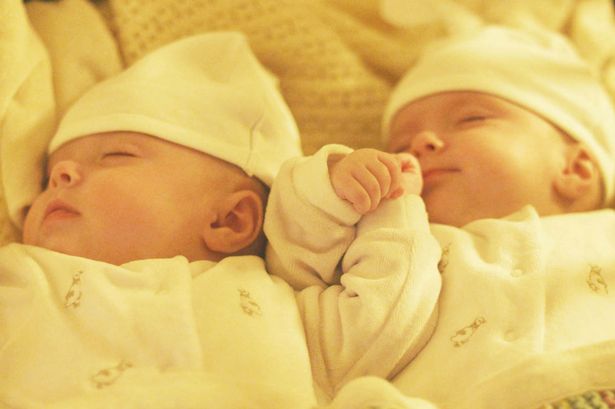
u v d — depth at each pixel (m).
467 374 0.81
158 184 0.98
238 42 1.19
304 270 0.95
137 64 1.11
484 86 1.22
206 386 0.71
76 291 0.83
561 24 1.61
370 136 1.41
